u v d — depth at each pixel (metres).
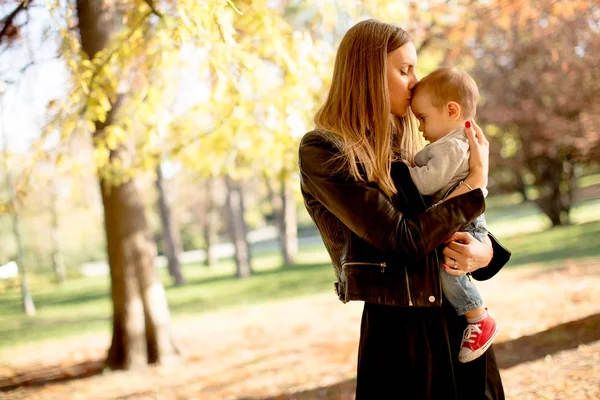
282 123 6.03
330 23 5.93
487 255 2.12
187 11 3.72
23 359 11.12
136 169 7.41
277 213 30.47
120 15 8.12
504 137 21.86
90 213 33.56
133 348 8.73
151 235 9.02
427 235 1.95
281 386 6.67
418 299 2.01
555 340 6.19
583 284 9.62
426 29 7.93
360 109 2.15
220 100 4.90
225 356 8.99
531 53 17.20
